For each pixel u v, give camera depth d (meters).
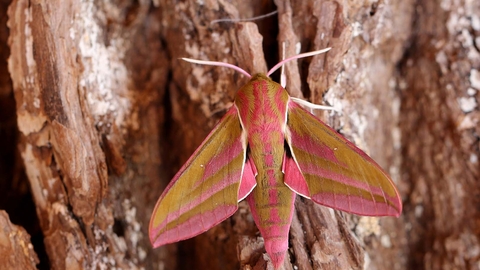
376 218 0.27
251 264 0.25
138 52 0.28
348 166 0.24
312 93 0.26
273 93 0.24
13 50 0.26
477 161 0.27
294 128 0.24
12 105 0.29
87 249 0.26
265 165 0.24
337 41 0.26
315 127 0.24
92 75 0.26
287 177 0.24
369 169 0.23
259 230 0.24
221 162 0.24
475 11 0.27
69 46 0.26
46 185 0.26
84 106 0.26
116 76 0.27
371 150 0.28
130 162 0.27
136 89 0.28
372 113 0.27
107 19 0.27
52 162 0.26
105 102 0.27
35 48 0.25
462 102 0.27
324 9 0.26
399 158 0.28
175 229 0.24
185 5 0.27
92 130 0.26
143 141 0.28
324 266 0.25
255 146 0.24
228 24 0.27
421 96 0.28
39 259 0.27
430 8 0.28
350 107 0.27
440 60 0.27
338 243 0.25
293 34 0.26
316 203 0.25
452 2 0.27
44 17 0.25
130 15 0.28
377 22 0.26
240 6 0.27
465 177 0.27
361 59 0.27
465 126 0.27
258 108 0.24
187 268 0.28
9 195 0.28
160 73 0.28
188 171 0.24
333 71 0.26
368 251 0.27
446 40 0.27
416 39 0.28
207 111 0.27
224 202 0.24
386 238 0.28
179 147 0.28
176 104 0.28
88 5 0.26
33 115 0.26
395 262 0.28
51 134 0.26
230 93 0.27
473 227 0.27
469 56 0.27
